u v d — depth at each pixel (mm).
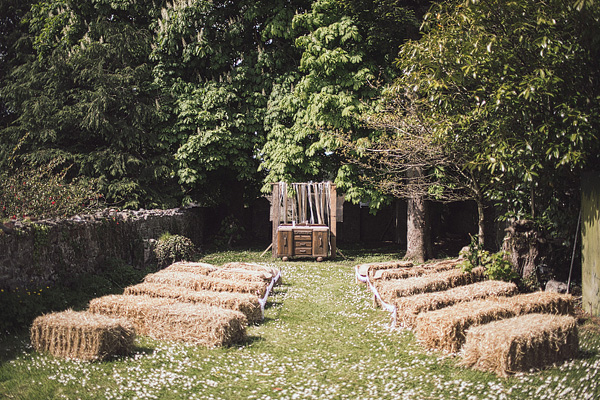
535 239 8344
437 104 8594
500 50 7094
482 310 5777
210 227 19547
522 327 5082
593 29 6430
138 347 5719
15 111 16672
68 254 8867
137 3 16766
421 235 13977
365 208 19406
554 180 7789
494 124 7504
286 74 16078
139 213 13008
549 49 6602
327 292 9438
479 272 8430
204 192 18047
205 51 16062
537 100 6824
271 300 8594
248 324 6938
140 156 15859
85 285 8773
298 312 7805
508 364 4809
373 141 12656
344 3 14531
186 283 7906
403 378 4887
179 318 6012
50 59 15141
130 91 15750
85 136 15508
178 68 16719
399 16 13352
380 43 14672
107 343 5262
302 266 12914
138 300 6590
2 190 9672
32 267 7793
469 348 5133
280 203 14852
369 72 14539
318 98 14430
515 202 9156
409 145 10180
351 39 14844
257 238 19922
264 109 16125
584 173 7082
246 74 16281
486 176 9039
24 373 4863
